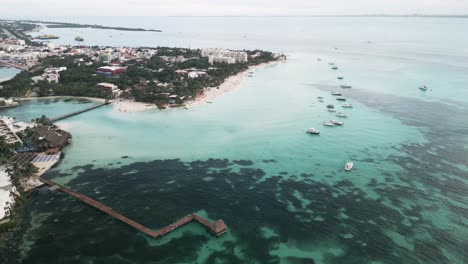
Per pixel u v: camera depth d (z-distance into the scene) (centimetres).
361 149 17550
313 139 18975
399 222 11450
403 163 15862
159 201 12488
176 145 17812
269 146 17900
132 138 18725
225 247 10256
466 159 16188
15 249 9888
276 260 9744
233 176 14512
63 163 15438
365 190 13462
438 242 10475
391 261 9731
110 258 9694
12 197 11850
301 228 11125
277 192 13288
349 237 10725
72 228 10881
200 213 11825
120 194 12875
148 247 10175
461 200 12712
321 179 14362
